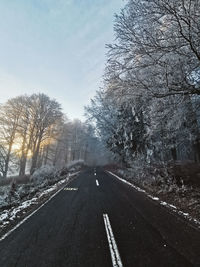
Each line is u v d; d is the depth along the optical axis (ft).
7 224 20.44
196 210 23.34
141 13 22.07
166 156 55.47
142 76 25.03
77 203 29.12
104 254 13.82
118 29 23.79
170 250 14.24
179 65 21.85
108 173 84.89
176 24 21.31
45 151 158.51
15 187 41.14
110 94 29.17
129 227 18.88
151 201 29.96
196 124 33.65
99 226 19.31
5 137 107.04
